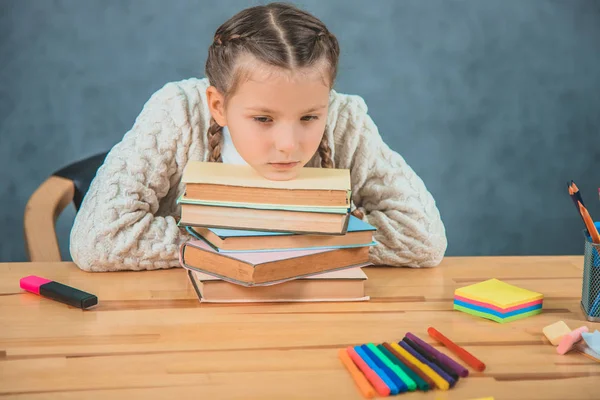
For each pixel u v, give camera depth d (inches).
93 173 60.7
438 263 48.3
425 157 110.8
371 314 39.2
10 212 103.9
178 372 32.1
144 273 45.9
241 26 40.4
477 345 35.5
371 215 49.6
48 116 103.4
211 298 40.4
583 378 32.3
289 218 39.9
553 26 109.3
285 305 40.2
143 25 103.3
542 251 113.0
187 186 40.4
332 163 51.9
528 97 110.7
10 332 36.1
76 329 36.5
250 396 30.1
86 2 101.7
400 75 108.9
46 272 45.5
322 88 39.5
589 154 112.5
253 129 39.8
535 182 112.5
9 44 101.2
